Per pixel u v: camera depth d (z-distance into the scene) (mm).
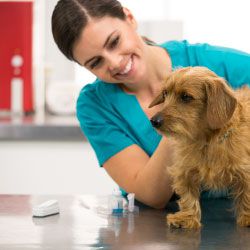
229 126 1644
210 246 1490
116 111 2062
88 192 3152
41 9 4004
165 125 1722
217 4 4039
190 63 2086
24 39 3518
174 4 4098
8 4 3465
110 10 1866
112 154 2004
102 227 1700
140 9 4141
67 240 1558
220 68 2064
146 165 1918
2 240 1557
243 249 1463
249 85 2023
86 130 2070
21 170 3141
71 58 1963
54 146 3125
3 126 3066
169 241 1540
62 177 3143
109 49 1858
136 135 2047
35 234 1618
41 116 3600
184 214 1721
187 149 1721
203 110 1705
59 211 1902
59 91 3699
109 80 1962
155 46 2131
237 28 4043
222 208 1959
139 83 2053
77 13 1848
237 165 1652
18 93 3580
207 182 1721
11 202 2059
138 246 1498
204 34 4074
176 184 1769
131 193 1968
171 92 1762
